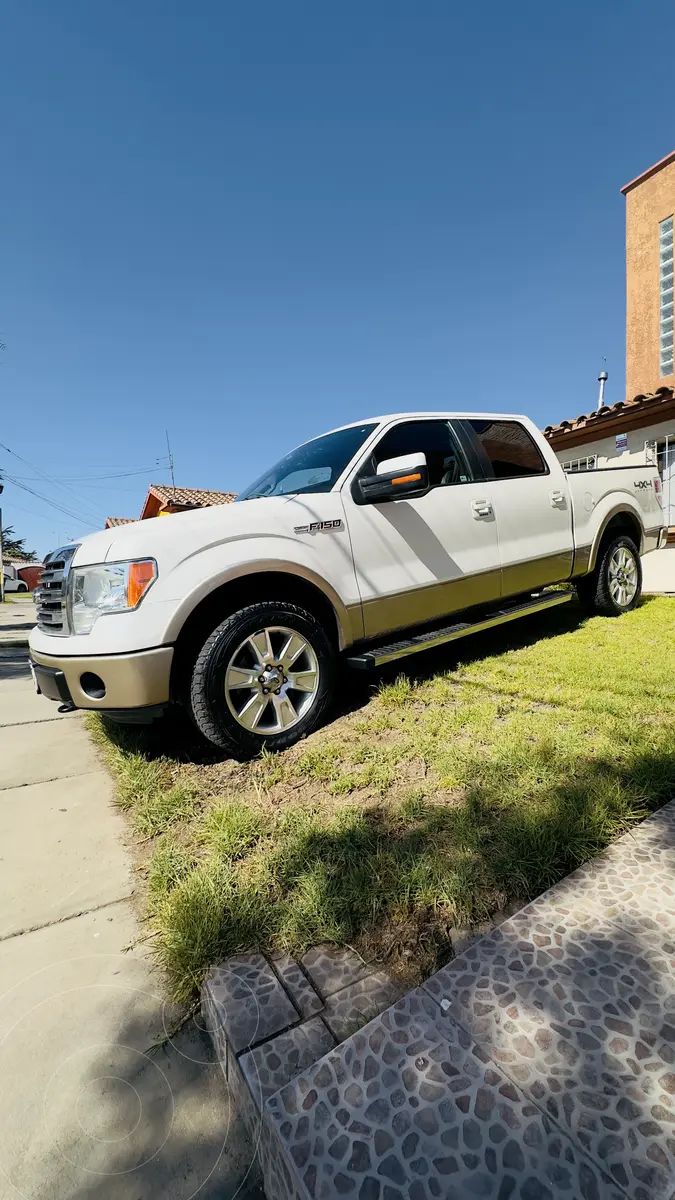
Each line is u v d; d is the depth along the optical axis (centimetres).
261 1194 93
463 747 231
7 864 189
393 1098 93
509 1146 84
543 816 167
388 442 323
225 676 240
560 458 879
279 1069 102
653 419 729
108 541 241
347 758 237
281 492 325
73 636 240
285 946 134
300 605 281
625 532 496
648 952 115
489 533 353
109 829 211
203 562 239
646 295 1046
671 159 1000
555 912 129
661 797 176
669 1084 89
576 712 257
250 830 185
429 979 114
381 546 299
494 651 386
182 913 145
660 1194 75
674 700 261
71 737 336
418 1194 79
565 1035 99
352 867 157
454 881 144
